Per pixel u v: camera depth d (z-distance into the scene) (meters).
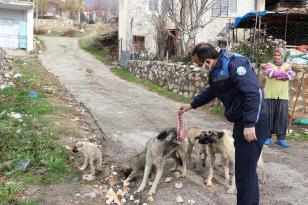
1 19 27.78
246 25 19.70
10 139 7.21
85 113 10.66
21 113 9.58
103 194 5.51
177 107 12.45
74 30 38.81
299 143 8.46
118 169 6.38
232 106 4.30
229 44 18.31
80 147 6.09
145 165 5.80
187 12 19.56
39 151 6.71
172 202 5.29
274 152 7.67
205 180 5.88
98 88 15.28
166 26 21.50
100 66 23.69
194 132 6.38
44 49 29.55
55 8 51.53
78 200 5.27
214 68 4.31
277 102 8.01
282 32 19.83
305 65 10.80
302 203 5.32
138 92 15.20
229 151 5.53
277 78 7.94
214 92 4.48
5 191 5.29
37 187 5.55
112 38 31.89
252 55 12.48
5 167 6.12
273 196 5.51
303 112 10.45
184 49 18.56
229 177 6.02
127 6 24.94
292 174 6.39
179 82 15.10
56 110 10.21
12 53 25.67
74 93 13.68
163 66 16.70
